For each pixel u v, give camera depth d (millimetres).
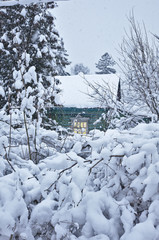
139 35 6203
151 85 5828
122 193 2311
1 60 11719
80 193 2135
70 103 14234
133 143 2285
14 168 2656
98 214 1995
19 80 3707
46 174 2289
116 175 2336
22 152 3367
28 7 12688
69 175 2568
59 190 2238
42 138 3789
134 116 5688
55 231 2014
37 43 12305
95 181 2393
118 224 2070
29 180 2428
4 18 12641
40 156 3523
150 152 2160
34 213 2117
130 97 6316
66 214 2066
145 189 2035
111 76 16828
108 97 6551
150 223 1900
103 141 2533
